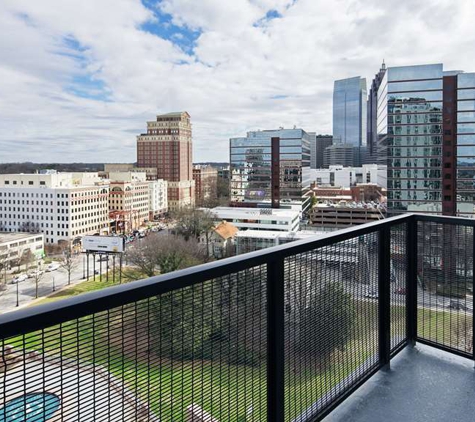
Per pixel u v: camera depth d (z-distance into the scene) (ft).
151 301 2.72
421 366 6.11
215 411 3.28
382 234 5.85
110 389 2.47
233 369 3.46
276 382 3.87
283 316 3.99
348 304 5.18
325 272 4.72
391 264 6.32
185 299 2.99
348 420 4.75
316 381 4.58
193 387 3.09
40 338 2.07
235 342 3.46
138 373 2.64
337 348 4.97
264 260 3.66
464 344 6.35
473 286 6.28
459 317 6.39
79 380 2.29
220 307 3.31
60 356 2.17
